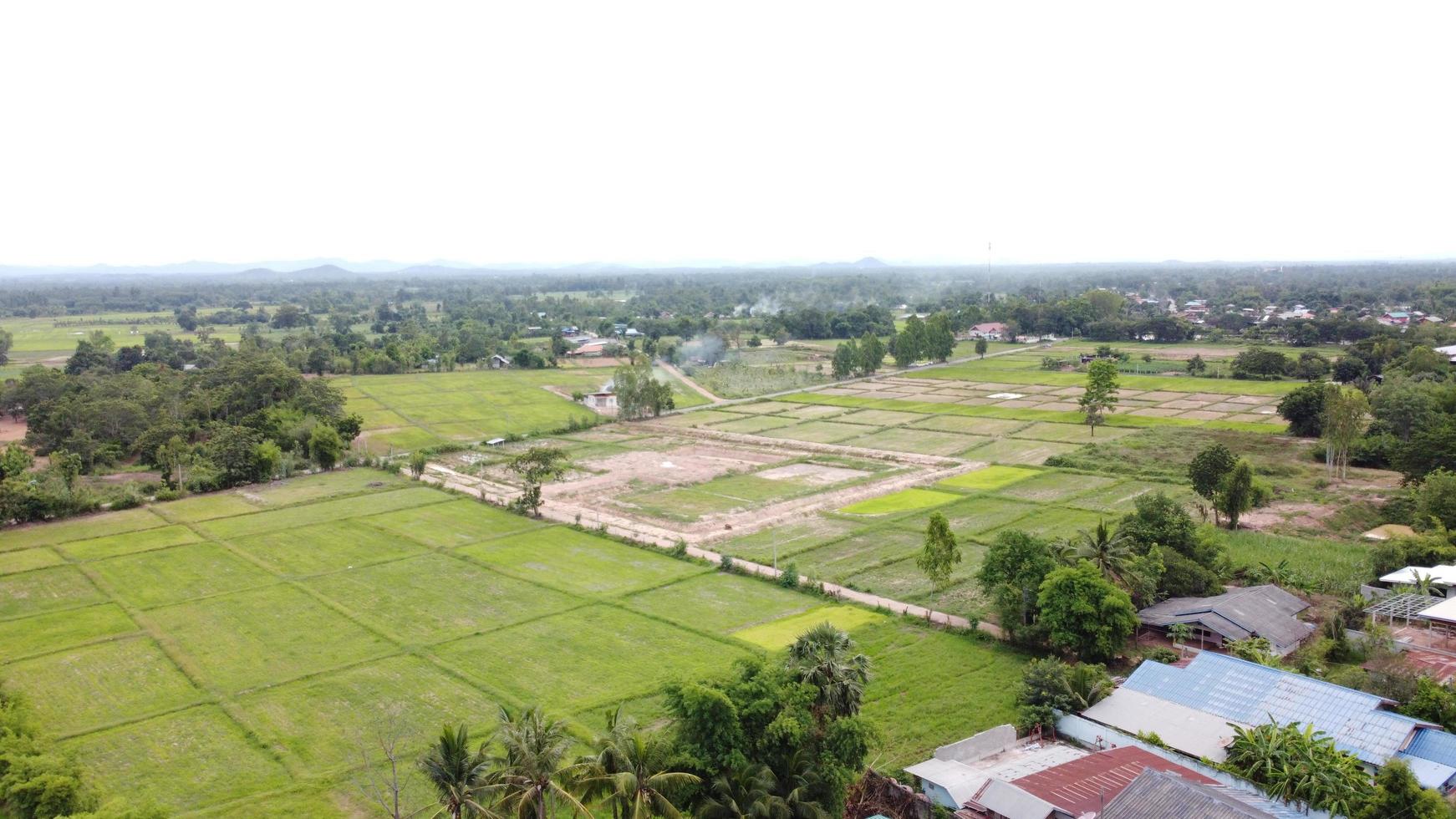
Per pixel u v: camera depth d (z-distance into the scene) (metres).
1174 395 182.50
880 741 50.06
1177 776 43.03
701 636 71.12
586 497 119.44
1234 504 92.81
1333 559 82.31
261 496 120.50
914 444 149.75
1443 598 70.62
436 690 62.66
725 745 45.44
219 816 47.97
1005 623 68.38
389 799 49.28
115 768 53.16
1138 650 65.88
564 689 62.41
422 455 133.12
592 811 43.78
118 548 96.69
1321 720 51.28
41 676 65.75
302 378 165.12
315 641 71.56
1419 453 102.81
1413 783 42.75
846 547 94.19
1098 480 118.88
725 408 194.00
